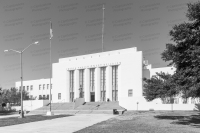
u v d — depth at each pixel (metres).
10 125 23.39
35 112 55.31
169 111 41.69
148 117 31.06
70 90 67.19
